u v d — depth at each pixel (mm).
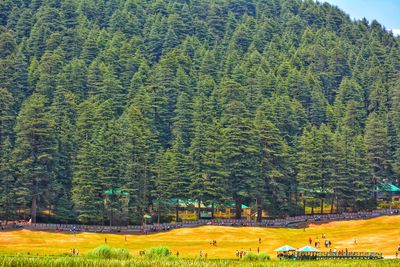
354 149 174500
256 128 173375
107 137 164125
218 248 120562
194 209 172500
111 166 154000
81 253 103312
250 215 169375
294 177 176500
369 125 192000
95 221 151250
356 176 171625
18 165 148375
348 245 124062
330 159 170125
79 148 168875
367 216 163125
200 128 167750
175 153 161875
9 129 176125
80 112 190375
